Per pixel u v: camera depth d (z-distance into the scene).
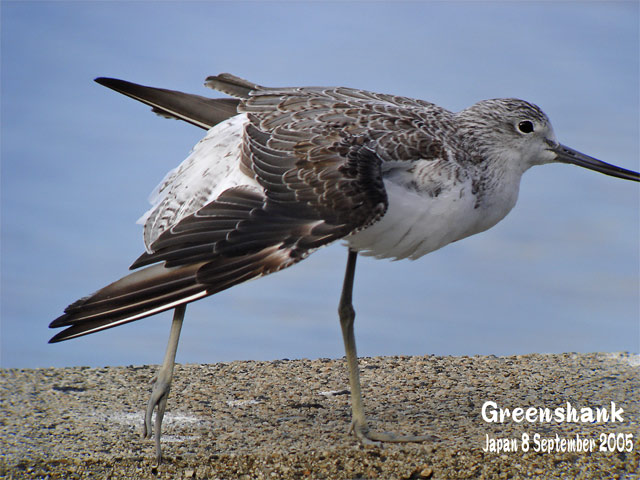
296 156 6.66
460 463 7.16
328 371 9.45
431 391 8.79
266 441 7.52
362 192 6.39
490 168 7.44
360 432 7.48
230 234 6.18
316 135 6.86
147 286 6.03
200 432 7.75
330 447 7.32
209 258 6.09
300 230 6.27
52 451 7.35
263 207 6.37
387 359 9.84
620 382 9.04
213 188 6.98
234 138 7.09
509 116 7.54
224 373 9.39
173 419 8.07
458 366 9.58
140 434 7.73
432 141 7.06
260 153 6.78
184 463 7.17
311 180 6.47
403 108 7.43
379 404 8.44
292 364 9.70
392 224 6.89
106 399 8.61
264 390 8.86
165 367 7.22
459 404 8.42
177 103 7.65
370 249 7.13
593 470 7.15
